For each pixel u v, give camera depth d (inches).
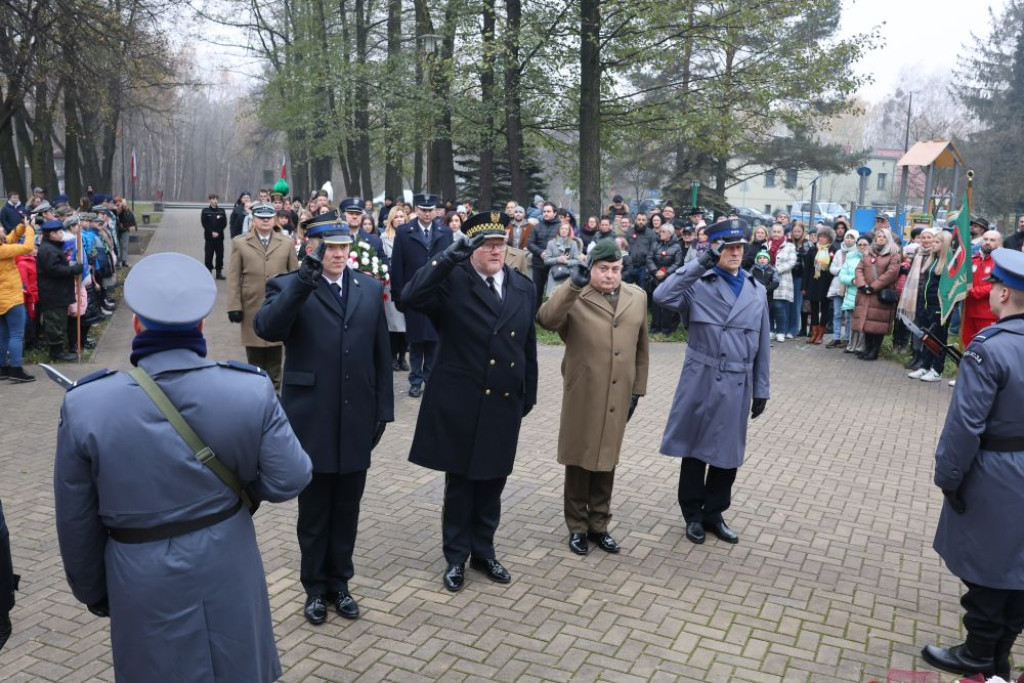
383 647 159.0
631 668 153.3
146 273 102.5
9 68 719.1
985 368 141.7
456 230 418.0
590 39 608.4
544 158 928.9
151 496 100.0
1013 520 143.6
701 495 213.5
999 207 1657.2
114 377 101.8
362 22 980.6
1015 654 162.6
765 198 2380.7
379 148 892.0
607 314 197.2
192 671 101.6
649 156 1259.8
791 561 202.1
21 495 234.8
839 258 492.7
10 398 341.1
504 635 164.2
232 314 325.1
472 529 189.9
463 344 179.8
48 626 164.9
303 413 163.6
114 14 762.2
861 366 456.8
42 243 397.4
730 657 157.8
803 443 305.0
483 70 653.9
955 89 1841.8
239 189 3467.0
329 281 168.1
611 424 196.9
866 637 166.6
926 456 292.8
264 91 1278.3
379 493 241.1
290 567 192.5
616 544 204.7
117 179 2962.6
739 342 203.9
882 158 2464.3
